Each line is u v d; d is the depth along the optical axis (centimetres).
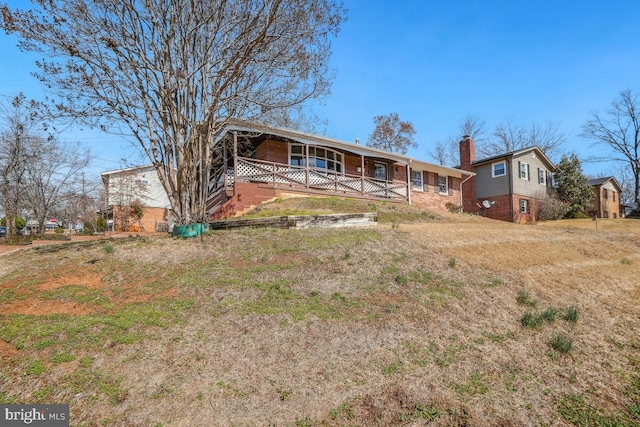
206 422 307
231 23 862
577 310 558
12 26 688
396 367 387
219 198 1447
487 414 326
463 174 2522
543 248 910
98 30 782
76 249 786
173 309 484
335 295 542
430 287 598
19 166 1961
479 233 1008
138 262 668
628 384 379
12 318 459
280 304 504
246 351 400
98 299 515
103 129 852
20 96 762
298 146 1691
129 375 359
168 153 867
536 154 2686
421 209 1780
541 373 393
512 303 568
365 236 863
